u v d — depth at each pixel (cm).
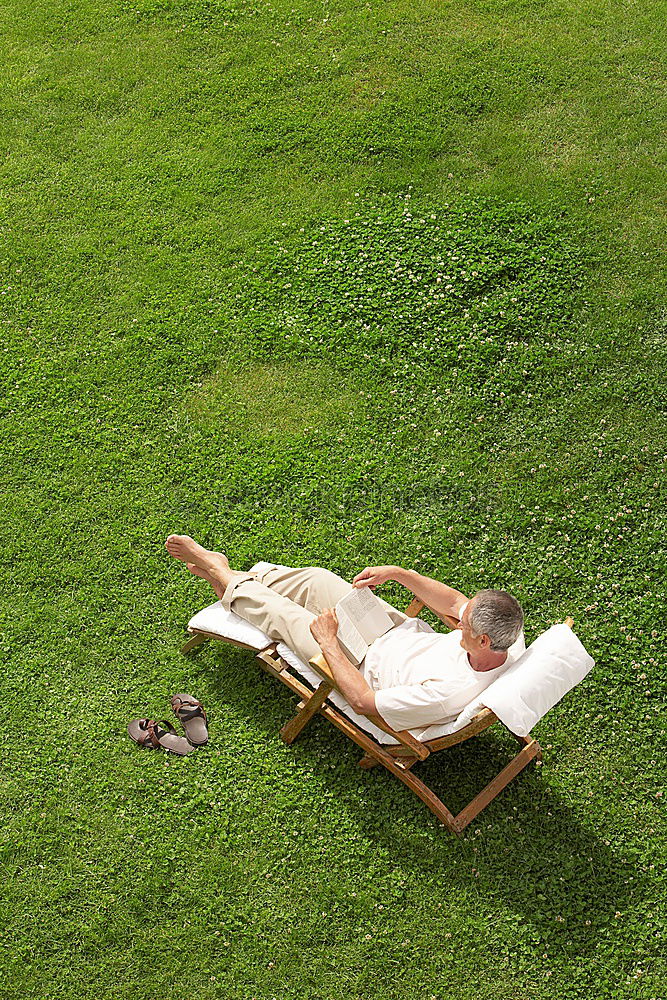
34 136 1110
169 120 1120
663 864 566
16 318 916
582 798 596
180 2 1280
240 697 650
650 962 532
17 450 806
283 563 721
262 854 578
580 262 934
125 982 535
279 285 930
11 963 542
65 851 583
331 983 531
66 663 672
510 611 534
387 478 771
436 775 610
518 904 555
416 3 1255
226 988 530
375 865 571
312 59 1184
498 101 1113
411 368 851
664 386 825
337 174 1047
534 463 778
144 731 629
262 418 823
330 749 622
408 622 624
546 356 855
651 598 688
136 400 841
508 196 1004
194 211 1016
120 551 735
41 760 621
